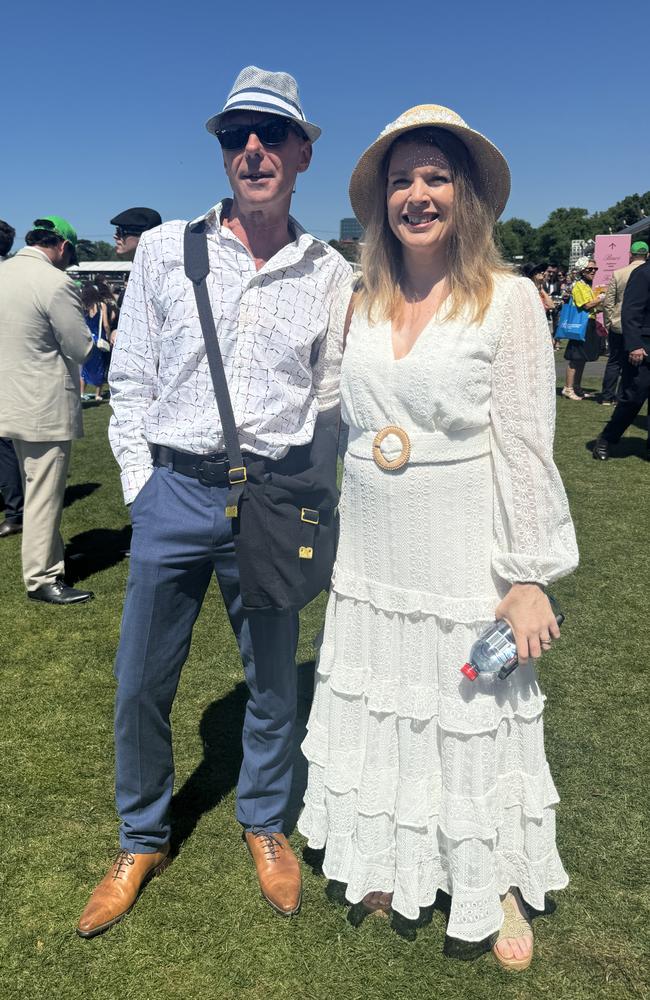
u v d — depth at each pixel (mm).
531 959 1781
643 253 8438
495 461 1612
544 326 1567
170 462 1758
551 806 1779
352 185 1713
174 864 2090
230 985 1731
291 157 1742
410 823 1750
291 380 1769
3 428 3562
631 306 6082
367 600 1750
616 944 1823
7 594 3951
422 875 1786
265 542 1694
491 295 1557
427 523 1638
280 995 1707
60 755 2576
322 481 1785
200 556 1784
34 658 3264
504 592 1686
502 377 1562
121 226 4480
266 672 1914
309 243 1762
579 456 6672
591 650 3246
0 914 1930
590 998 1689
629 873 2033
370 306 1698
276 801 2062
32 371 3545
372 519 1704
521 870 1787
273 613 1750
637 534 4672
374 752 1778
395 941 1850
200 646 3342
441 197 1557
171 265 1733
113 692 2990
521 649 1598
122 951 1820
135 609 1808
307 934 1867
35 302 3484
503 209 1656
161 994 1711
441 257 1634
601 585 3916
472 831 1703
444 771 1729
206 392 1710
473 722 1669
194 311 1699
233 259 1718
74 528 5117
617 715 2758
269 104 1646
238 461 1672
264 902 1967
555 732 2658
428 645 1691
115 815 2289
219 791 2393
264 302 1717
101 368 10508
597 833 2174
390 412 1632
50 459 3668
